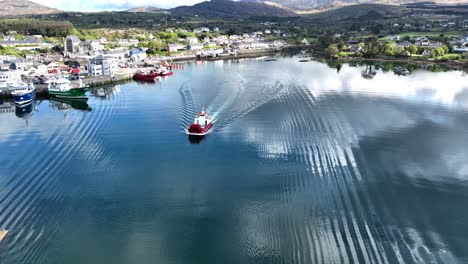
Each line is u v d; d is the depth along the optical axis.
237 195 46.75
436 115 80.00
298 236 37.53
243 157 58.81
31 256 35.56
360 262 33.06
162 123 78.25
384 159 55.28
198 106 89.94
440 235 36.81
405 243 35.62
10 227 40.19
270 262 34.19
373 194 45.16
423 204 42.53
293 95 99.69
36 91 117.88
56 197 46.88
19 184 50.19
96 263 34.75
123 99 105.56
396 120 75.88
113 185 50.25
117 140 68.25
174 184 50.38
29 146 65.44
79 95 110.88
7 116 91.19
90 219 42.09
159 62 197.38
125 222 41.41
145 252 36.34
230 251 36.06
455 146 60.50
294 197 45.44
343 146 60.84
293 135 67.31
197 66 185.62
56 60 185.12
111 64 151.25
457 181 48.06
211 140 66.88
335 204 43.16
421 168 52.03
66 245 37.34
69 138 69.75
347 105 89.06
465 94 104.38
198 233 39.16
